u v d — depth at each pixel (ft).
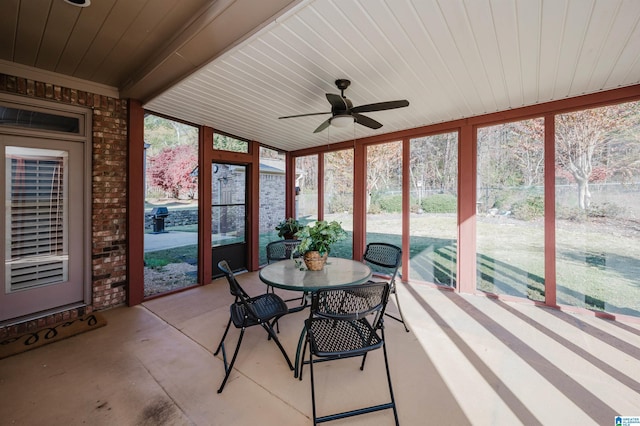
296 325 10.11
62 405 6.12
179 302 12.09
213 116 12.87
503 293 12.27
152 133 15.44
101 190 10.94
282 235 17.83
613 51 7.29
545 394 6.41
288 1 5.55
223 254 16.01
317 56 7.66
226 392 6.57
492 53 7.45
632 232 9.86
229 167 16.25
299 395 6.48
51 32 7.49
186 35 6.95
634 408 5.96
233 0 5.61
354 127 14.34
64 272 10.35
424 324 9.93
